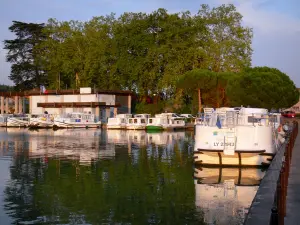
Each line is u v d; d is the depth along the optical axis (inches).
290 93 2701.8
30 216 673.6
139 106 3545.8
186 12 3380.9
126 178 987.9
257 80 2541.8
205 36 3302.2
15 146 1727.4
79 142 1936.5
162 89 3221.0
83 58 3688.5
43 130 2994.6
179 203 755.4
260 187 687.1
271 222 365.1
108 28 3737.7
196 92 3056.1
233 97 2642.7
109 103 3481.8
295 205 562.3
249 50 3243.1
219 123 1110.4
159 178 987.9
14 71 4269.2
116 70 3472.0
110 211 704.4
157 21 3383.4
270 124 1154.0
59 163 1223.5
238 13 3284.9
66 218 665.0
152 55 3189.0
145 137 2301.9
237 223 638.5
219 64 3129.9
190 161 1270.9
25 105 4419.3
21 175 1021.8
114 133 2667.3
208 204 747.4
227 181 949.2
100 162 1250.0
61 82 4050.2
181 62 3112.7
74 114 3282.5
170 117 3093.0
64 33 3983.8
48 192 838.5
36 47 4143.7
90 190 855.7
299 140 1598.2
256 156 1105.4
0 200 771.4
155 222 646.5
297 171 844.0
